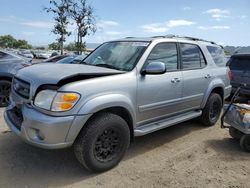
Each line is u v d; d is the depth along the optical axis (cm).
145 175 382
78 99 342
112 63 442
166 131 568
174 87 477
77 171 387
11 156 421
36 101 349
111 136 382
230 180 378
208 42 612
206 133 564
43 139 339
